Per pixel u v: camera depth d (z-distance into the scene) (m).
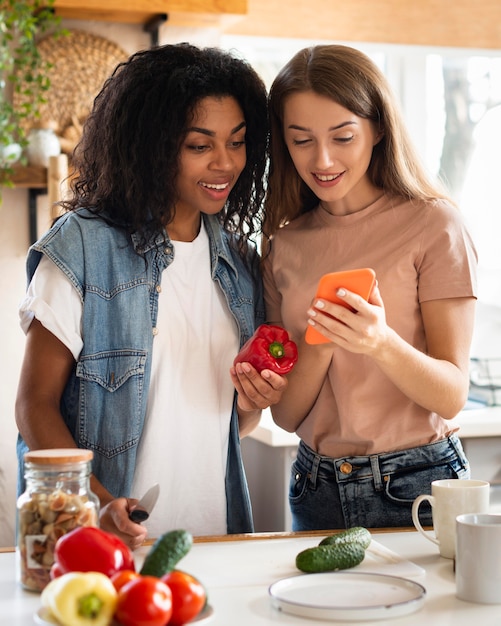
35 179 3.15
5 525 3.25
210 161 1.86
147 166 1.87
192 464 1.90
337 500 1.89
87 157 2.00
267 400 1.85
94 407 1.84
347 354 1.86
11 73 3.19
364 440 1.86
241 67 1.92
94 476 1.75
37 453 1.38
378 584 1.33
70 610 1.08
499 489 3.00
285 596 1.28
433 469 1.87
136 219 1.89
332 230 1.95
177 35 3.30
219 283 1.97
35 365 1.80
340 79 1.80
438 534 1.51
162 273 1.91
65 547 1.22
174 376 1.89
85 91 3.24
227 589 1.33
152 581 1.10
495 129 3.93
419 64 3.83
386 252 1.87
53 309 1.79
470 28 3.67
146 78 1.86
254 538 1.62
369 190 1.95
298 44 3.60
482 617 1.22
